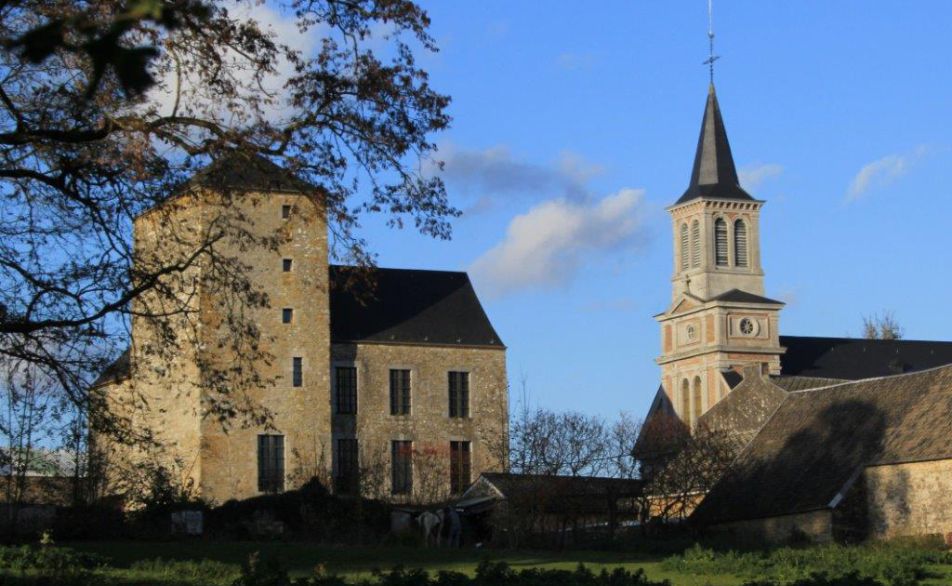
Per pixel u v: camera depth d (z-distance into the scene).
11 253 25.25
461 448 86.06
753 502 60.09
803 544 54.66
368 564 39.72
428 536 57.16
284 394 80.38
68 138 23.14
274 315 81.00
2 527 51.31
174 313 26.14
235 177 25.81
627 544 54.31
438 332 87.44
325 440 81.00
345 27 25.27
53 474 61.12
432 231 26.61
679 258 129.12
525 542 58.31
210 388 27.59
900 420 58.03
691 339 125.25
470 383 87.31
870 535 55.94
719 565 37.03
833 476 57.47
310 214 27.00
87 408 26.22
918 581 32.38
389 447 84.44
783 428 64.50
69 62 22.62
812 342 124.56
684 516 65.88
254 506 66.44
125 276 25.56
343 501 67.38
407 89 25.70
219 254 26.81
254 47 24.55
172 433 77.38
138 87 7.23
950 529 52.84
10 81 23.38
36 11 19.84
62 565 30.91
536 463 67.12
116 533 53.03
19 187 25.34
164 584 27.95
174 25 7.63
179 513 57.59
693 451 67.00
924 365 121.81
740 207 127.50
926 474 54.03
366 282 27.16
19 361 25.61
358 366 84.56
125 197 25.22
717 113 130.75
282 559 41.12
